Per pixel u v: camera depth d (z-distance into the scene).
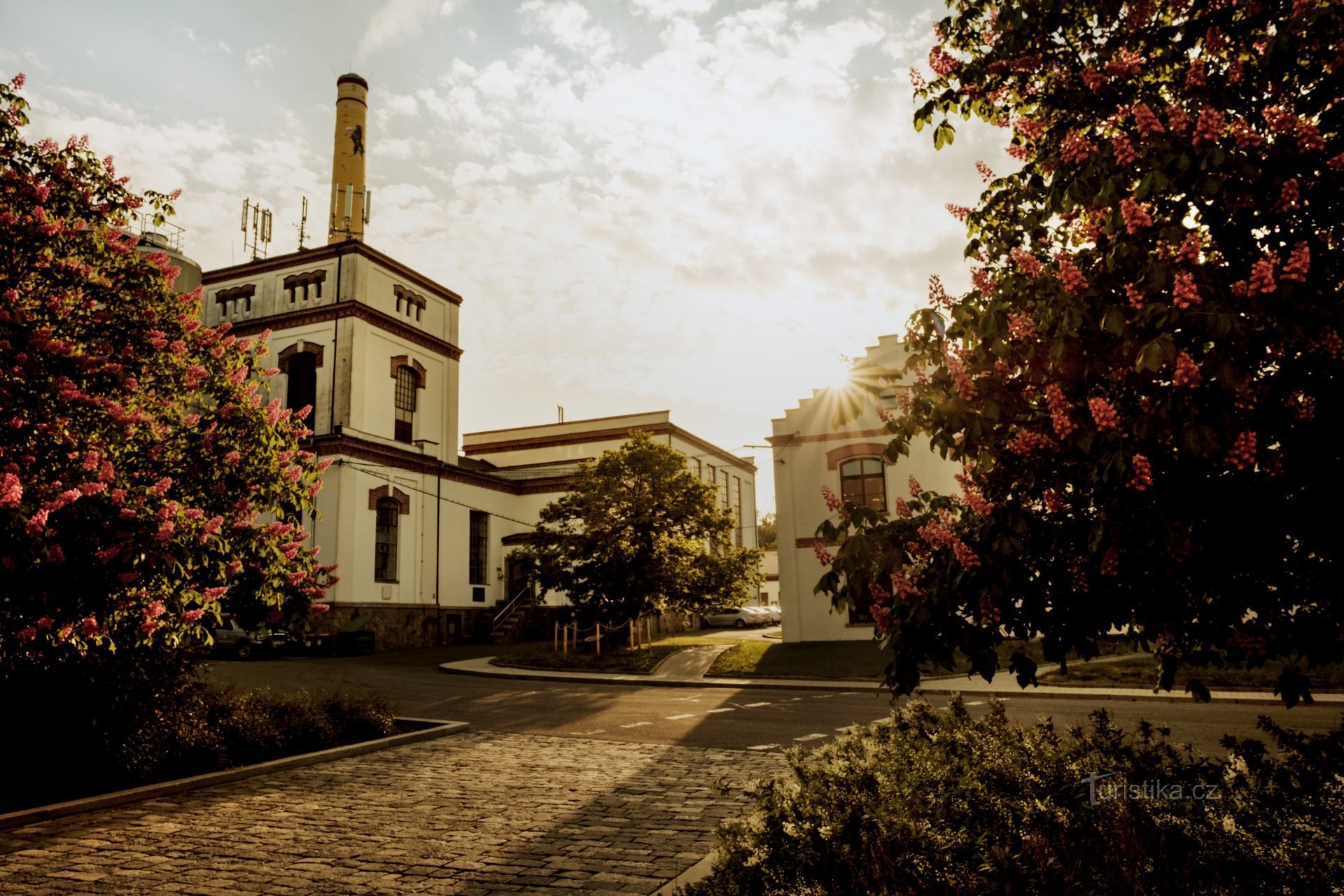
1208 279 3.31
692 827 7.31
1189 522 3.35
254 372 10.41
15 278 7.63
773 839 4.41
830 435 28.81
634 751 11.41
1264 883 3.33
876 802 4.52
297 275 36.03
